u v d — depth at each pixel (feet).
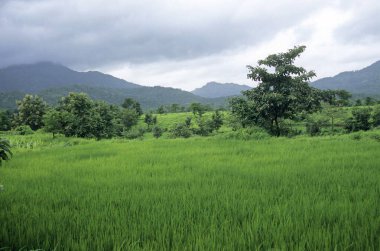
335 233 14.78
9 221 17.65
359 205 19.10
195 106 371.76
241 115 91.71
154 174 33.63
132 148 62.34
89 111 185.98
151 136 279.69
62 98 193.26
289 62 89.10
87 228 16.72
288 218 16.93
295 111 88.17
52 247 14.78
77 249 14.35
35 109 262.06
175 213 18.90
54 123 161.58
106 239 15.17
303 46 87.97
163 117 414.62
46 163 44.42
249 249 13.75
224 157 44.73
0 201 23.00
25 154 58.03
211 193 23.71
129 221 17.57
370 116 184.44
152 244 14.61
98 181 30.12
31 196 24.43
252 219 17.15
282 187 24.76
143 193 24.36
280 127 94.58
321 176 28.99
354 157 40.16
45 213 19.45
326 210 18.49
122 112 339.16
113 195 23.91
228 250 13.83
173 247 14.02
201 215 18.24
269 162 39.01
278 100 84.28
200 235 14.92
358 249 13.47
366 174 28.78
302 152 47.44
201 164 38.78
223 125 272.92
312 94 87.56
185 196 22.84
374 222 15.90
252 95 89.66
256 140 70.79
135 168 37.40
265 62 89.45
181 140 76.89
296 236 14.88
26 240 15.30
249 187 25.79
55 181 30.89
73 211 20.25
